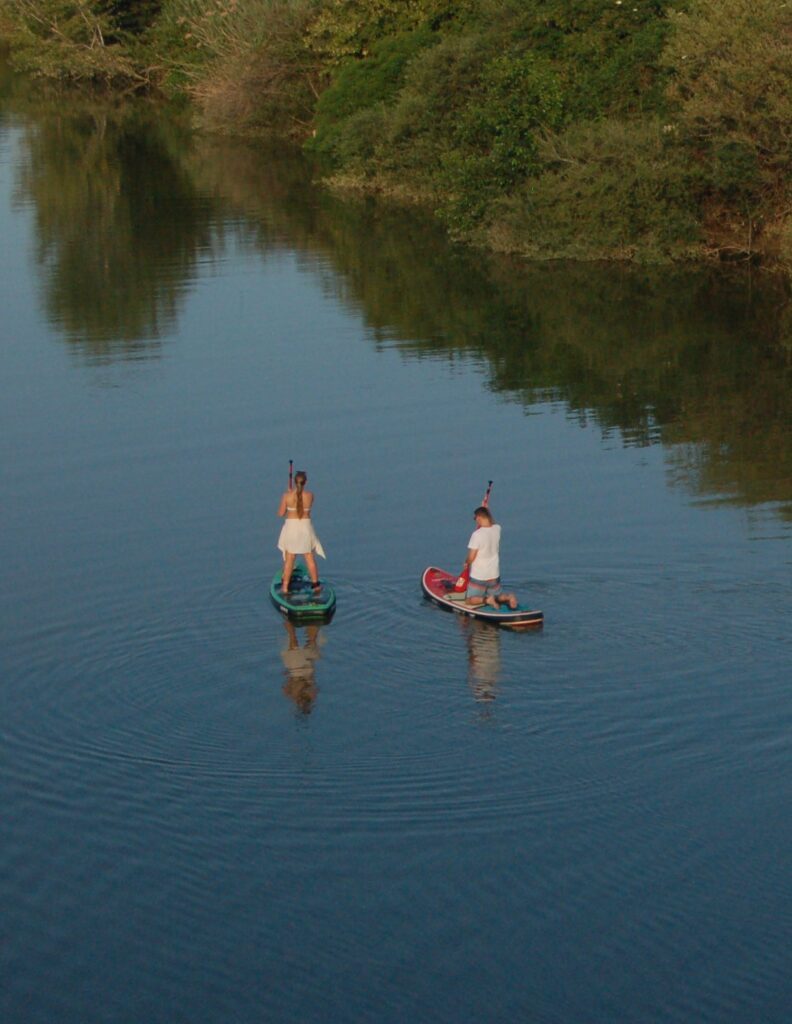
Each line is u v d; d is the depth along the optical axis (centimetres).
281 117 9712
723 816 1655
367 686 1978
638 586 2284
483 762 1775
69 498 2859
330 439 3291
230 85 9725
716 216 5881
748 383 3775
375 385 3816
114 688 1981
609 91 6194
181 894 1541
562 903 1514
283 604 2219
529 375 3909
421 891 1539
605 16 6475
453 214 6275
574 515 2680
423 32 8188
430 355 4166
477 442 3244
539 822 1652
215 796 1712
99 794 1720
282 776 1752
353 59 8731
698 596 2233
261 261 5672
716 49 5459
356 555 2489
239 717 1900
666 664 2005
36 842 1630
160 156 8850
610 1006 1365
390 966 1428
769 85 5341
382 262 5688
